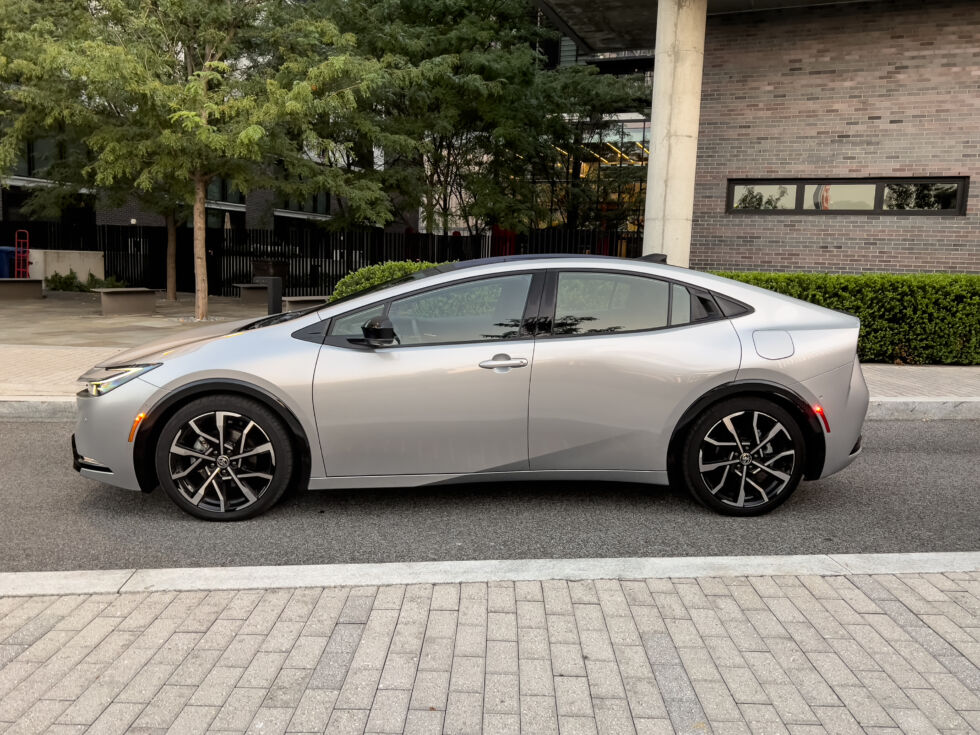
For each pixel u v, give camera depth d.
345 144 14.08
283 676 2.69
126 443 4.24
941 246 12.34
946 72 12.10
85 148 17.08
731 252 13.61
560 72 22.59
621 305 4.47
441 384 4.27
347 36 13.62
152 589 3.36
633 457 4.43
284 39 14.05
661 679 2.68
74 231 23.52
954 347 9.51
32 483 5.10
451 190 21.83
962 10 11.92
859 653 2.86
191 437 4.30
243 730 2.39
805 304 4.68
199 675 2.70
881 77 12.45
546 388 4.31
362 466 4.35
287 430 4.30
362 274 10.84
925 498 4.95
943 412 7.37
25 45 12.89
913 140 12.37
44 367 8.72
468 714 2.47
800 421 4.44
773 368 4.34
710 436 4.43
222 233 21.80
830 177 12.89
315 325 4.38
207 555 3.89
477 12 18.89
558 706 2.52
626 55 28.42
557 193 27.11
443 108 18.59
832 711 2.50
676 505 4.72
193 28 13.81
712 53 13.38
